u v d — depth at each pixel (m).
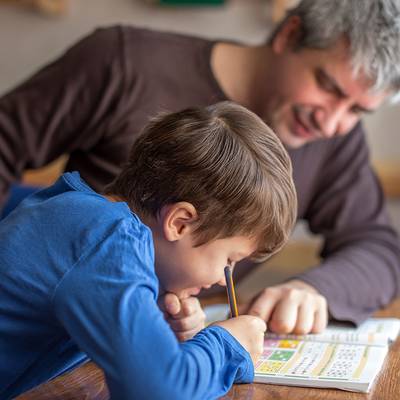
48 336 0.97
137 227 0.96
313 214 1.93
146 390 0.84
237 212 1.02
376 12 1.48
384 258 1.74
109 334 0.86
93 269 0.91
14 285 0.93
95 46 1.61
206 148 1.02
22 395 1.02
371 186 1.91
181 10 3.31
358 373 1.07
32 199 1.08
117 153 1.62
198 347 0.93
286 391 1.03
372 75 1.50
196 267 1.05
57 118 1.59
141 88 1.61
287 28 1.62
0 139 1.59
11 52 3.40
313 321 1.33
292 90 1.59
